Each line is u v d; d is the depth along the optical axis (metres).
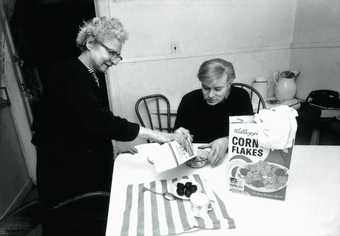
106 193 1.01
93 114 1.11
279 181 0.84
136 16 2.13
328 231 0.73
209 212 0.80
